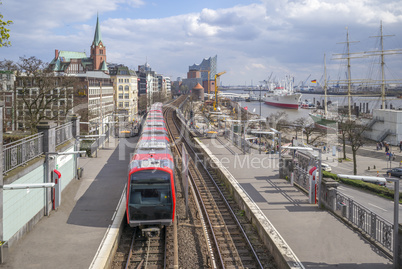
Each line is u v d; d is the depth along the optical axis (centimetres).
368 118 9638
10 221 1506
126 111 11169
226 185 2773
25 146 1747
